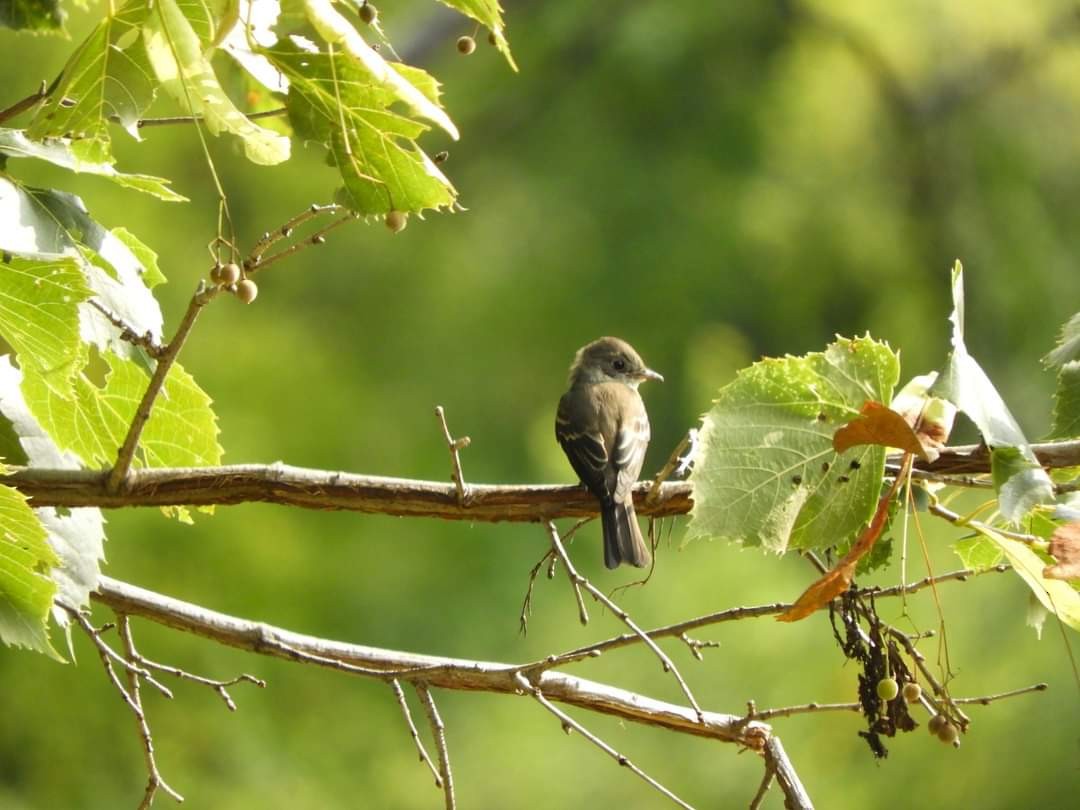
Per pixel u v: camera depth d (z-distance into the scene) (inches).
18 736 470.0
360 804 518.6
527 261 748.0
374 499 218.4
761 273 764.0
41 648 189.6
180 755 489.4
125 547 511.8
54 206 192.5
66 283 181.0
